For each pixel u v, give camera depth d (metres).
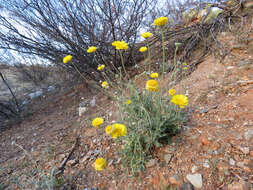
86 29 3.01
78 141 2.24
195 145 1.49
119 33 3.42
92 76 3.62
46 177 1.60
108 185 1.47
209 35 3.29
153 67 3.41
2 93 4.89
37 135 2.66
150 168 1.47
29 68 4.96
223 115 1.69
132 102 1.82
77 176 1.66
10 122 3.32
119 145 1.87
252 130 1.39
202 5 4.07
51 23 2.94
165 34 3.42
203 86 2.26
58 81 4.95
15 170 1.96
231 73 2.25
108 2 2.80
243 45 2.59
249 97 1.76
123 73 3.69
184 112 1.93
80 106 3.28
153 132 1.64
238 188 1.08
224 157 1.30
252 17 2.97
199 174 1.25
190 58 3.15
